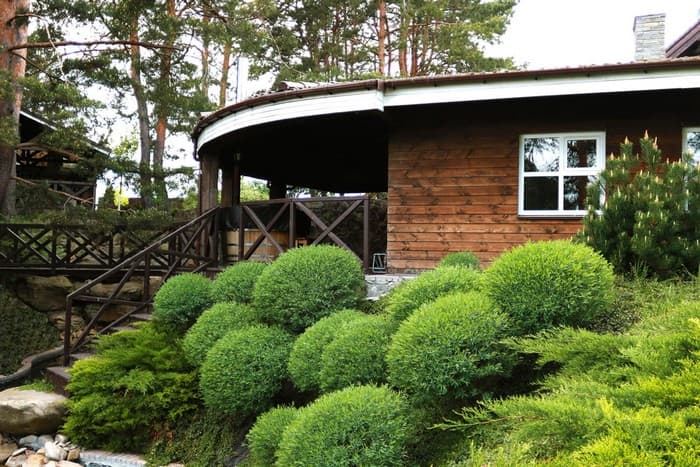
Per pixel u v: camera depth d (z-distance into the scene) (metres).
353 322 4.20
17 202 13.18
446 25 17.72
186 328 6.29
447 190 6.85
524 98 6.48
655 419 1.83
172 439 5.19
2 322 10.20
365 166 11.71
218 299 5.98
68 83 11.09
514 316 3.47
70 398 5.70
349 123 7.55
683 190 4.65
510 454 2.28
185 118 15.73
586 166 6.45
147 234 12.66
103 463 5.21
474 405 3.60
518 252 3.69
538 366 3.65
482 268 6.56
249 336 4.88
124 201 19.02
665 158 6.21
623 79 5.57
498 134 6.71
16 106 11.39
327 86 6.18
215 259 8.34
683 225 4.62
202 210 8.84
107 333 7.06
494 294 3.57
